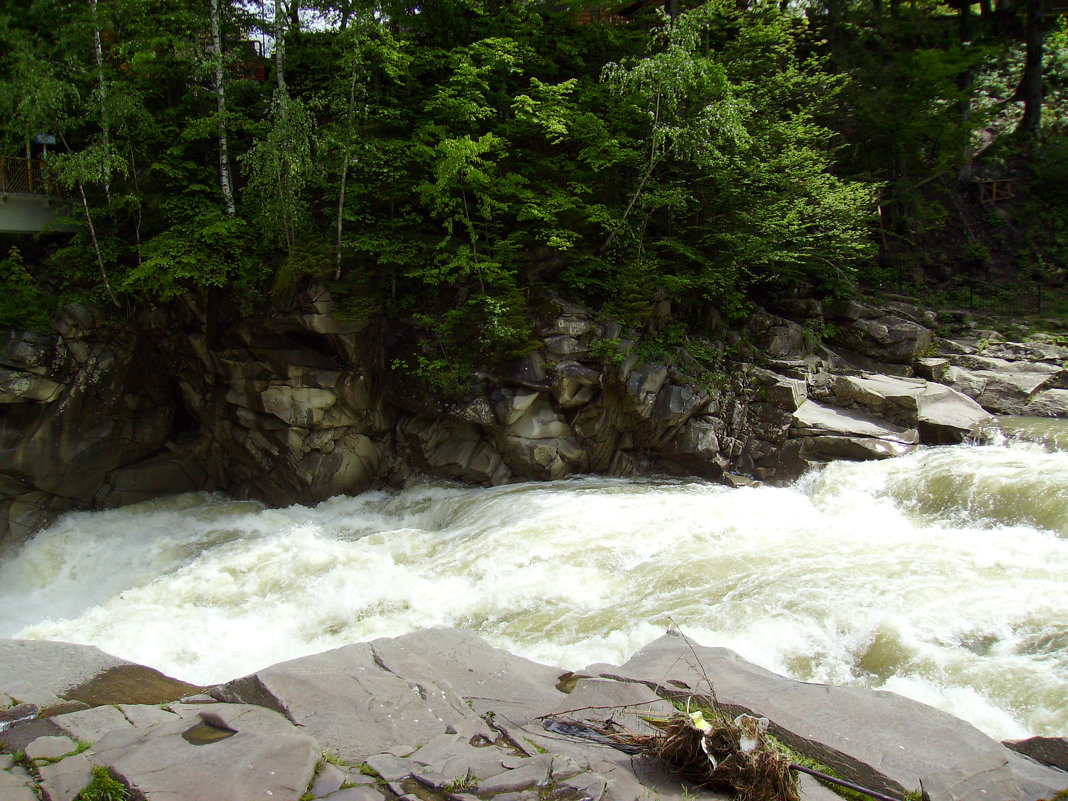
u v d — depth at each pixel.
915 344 21.27
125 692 6.70
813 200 22.03
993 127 32.34
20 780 5.04
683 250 20.44
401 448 20.70
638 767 5.21
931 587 10.08
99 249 20.72
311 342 20.08
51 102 19.48
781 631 9.56
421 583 12.84
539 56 23.47
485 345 19.05
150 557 17.72
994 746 5.43
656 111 19.97
